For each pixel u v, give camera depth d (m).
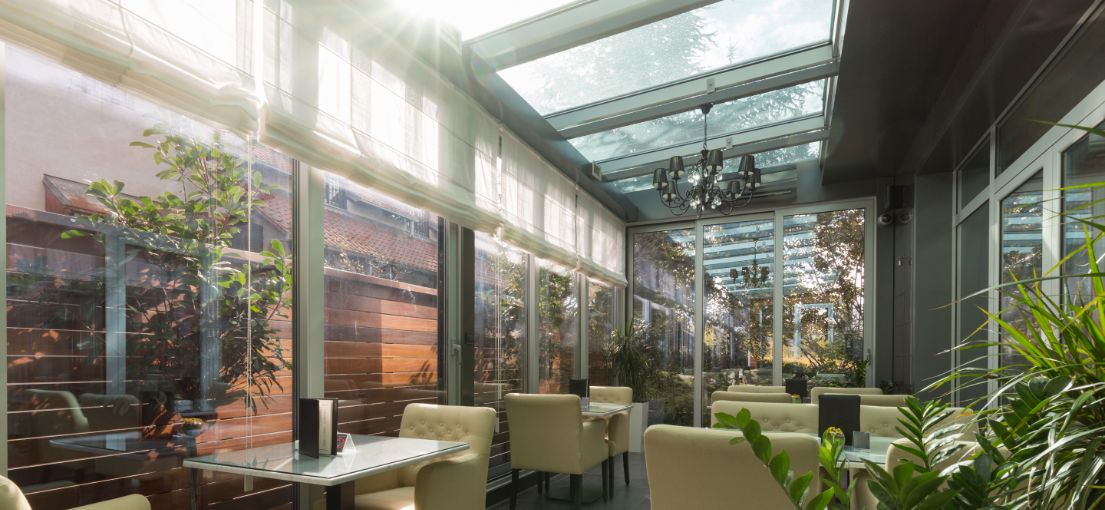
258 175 2.98
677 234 8.40
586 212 7.02
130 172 2.35
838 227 7.38
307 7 2.92
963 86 4.20
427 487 2.84
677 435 2.41
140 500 1.99
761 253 7.80
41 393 2.03
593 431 4.83
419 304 4.19
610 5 3.84
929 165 5.89
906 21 3.67
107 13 2.03
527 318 5.83
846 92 4.68
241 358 2.81
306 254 3.18
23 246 2.00
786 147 6.48
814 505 1.14
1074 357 1.33
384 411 3.79
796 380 5.65
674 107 5.29
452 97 4.15
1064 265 3.40
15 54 2.00
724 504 2.34
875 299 7.04
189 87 2.28
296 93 2.83
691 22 4.20
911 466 1.06
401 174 3.49
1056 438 1.17
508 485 5.12
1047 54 3.50
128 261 2.33
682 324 8.21
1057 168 3.53
